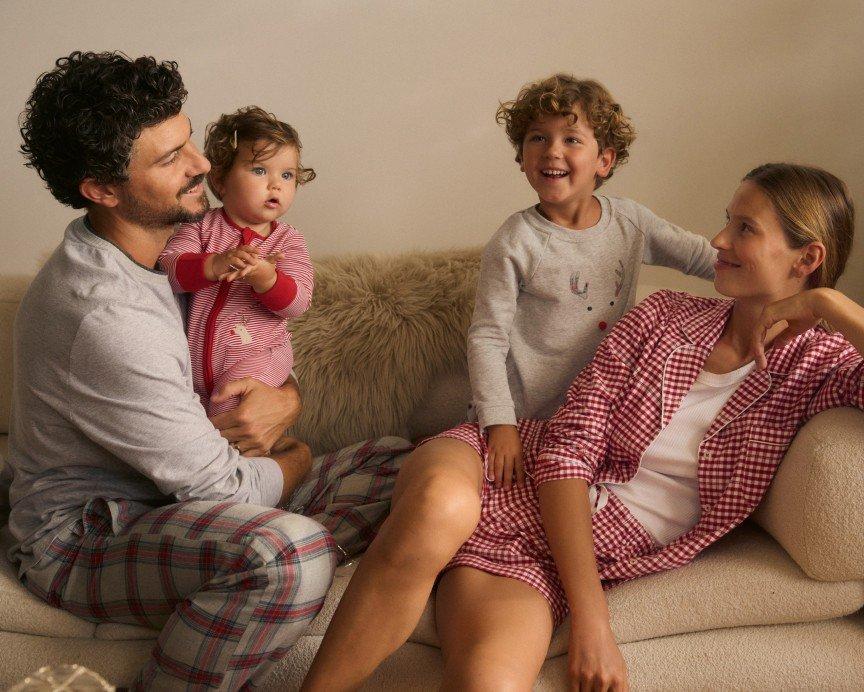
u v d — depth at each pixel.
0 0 2.13
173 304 1.42
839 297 1.31
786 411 1.36
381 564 1.23
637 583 1.33
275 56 2.18
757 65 2.16
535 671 1.18
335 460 1.73
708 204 2.25
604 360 1.49
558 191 1.57
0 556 1.38
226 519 1.26
